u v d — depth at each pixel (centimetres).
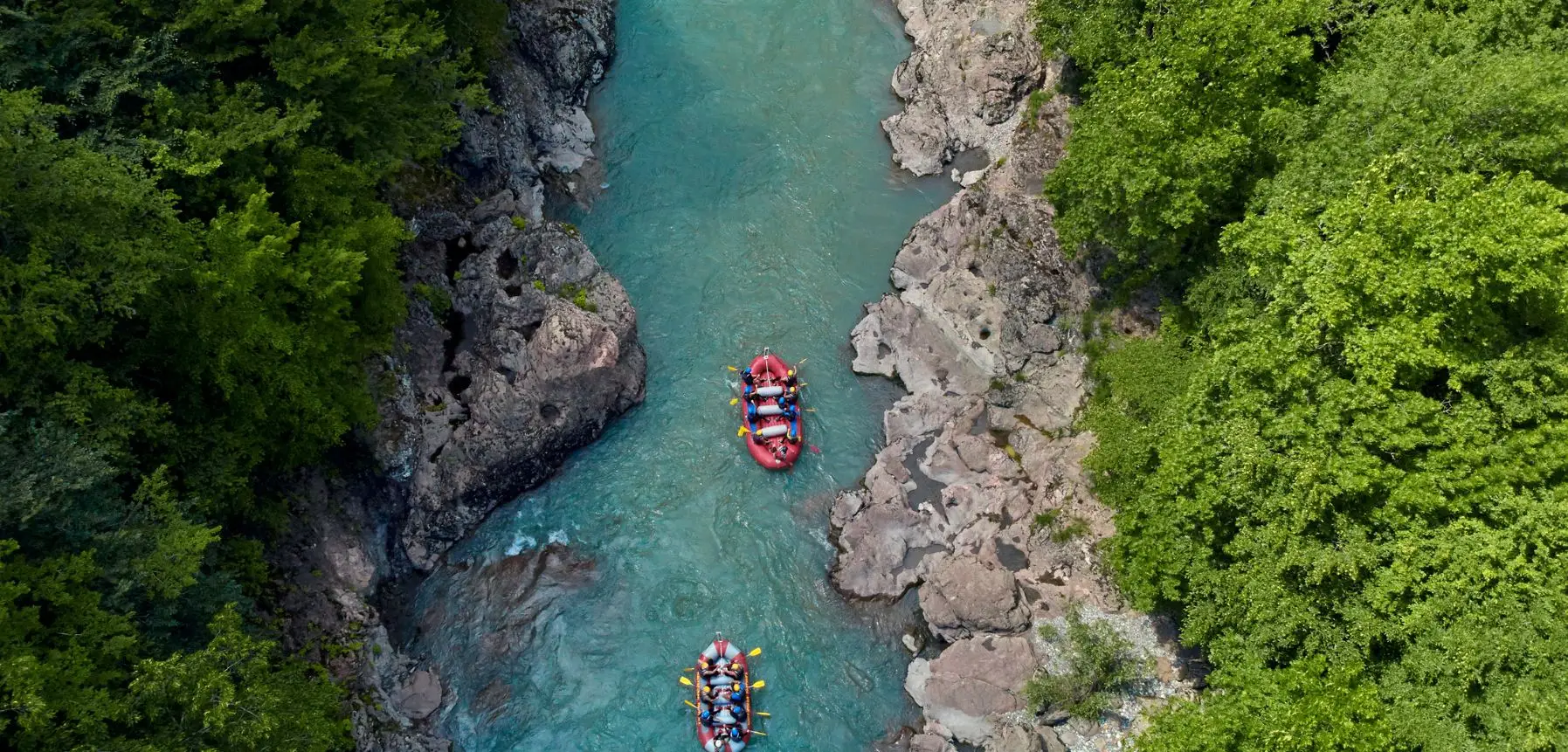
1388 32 3484
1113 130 3828
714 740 3772
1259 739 3009
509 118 5091
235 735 2764
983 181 4897
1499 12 3366
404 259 4488
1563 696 2711
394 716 3772
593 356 4284
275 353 3450
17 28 3059
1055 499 4250
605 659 3994
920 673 3962
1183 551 3441
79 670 2619
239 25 3391
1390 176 3097
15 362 2812
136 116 3338
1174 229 3825
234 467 3447
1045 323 4562
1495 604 2845
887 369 4791
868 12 5994
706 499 4384
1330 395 2994
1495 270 2842
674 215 5191
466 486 4234
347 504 4094
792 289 5000
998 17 5416
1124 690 3809
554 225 4716
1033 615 4016
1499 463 2897
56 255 2859
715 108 5578
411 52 3778
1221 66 3584
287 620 3731
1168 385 3847
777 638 4062
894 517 4272
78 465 2777
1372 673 3084
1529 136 2989
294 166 3591
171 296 3162
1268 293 3459
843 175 5388
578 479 4447
